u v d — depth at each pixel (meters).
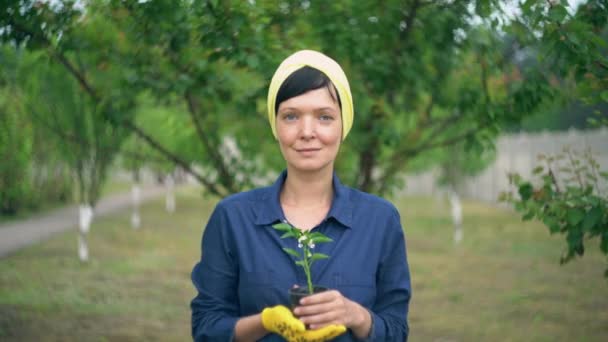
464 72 5.03
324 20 4.27
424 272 10.69
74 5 3.73
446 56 4.78
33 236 14.12
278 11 3.89
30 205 19.00
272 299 1.71
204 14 3.46
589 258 11.53
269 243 1.75
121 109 4.61
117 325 7.02
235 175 5.12
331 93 1.71
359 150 5.12
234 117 5.33
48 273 9.82
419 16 4.23
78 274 9.84
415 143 5.54
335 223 1.77
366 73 4.70
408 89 5.27
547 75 3.89
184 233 15.80
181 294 8.77
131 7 3.57
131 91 4.44
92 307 7.81
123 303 8.09
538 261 11.52
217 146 5.13
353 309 1.60
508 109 4.10
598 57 2.82
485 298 8.63
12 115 10.88
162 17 3.45
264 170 5.47
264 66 3.58
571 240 3.05
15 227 15.67
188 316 7.55
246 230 1.77
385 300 1.80
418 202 28.02
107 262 11.01
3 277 9.39
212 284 1.79
